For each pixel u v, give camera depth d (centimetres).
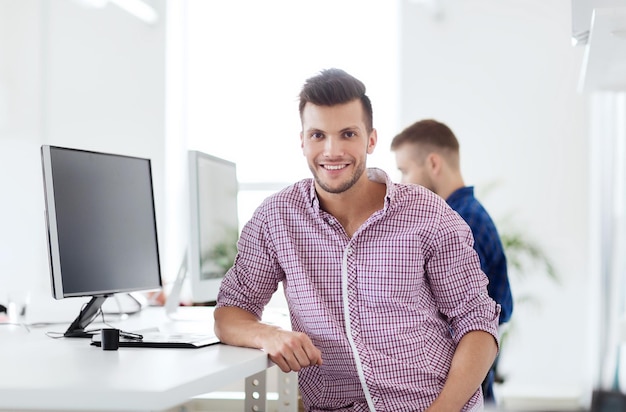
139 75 604
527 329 549
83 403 123
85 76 612
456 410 187
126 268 221
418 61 566
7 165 616
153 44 603
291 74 586
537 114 554
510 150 556
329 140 188
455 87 562
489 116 559
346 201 195
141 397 123
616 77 276
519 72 556
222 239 287
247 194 589
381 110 570
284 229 196
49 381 129
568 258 548
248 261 203
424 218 193
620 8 197
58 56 616
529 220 553
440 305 200
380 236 192
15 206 614
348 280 193
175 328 233
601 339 539
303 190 199
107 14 610
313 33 582
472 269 196
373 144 203
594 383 539
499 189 556
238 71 593
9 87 617
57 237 192
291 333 180
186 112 600
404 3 567
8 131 617
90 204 206
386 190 197
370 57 573
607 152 544
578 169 549
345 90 188
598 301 542
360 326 192
